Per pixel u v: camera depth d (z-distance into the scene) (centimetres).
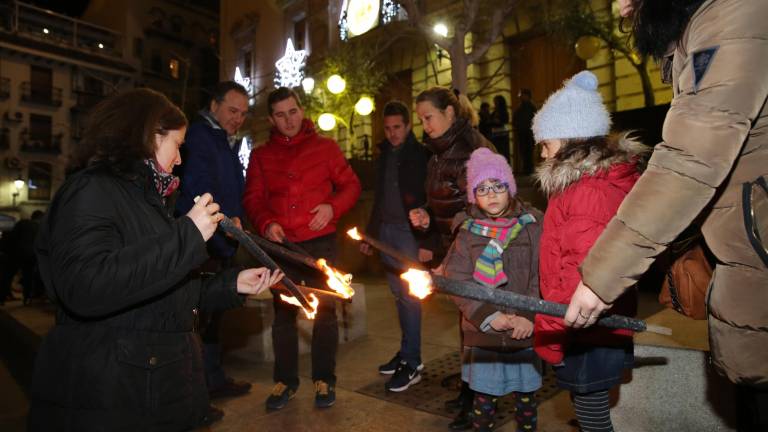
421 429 304
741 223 131
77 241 146
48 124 3744
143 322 159
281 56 1956
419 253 375
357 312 515
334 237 371
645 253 131
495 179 263
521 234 265
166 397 159
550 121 208
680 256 178
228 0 2261
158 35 3941
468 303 255
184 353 168
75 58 3647
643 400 265
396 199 392
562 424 296
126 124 167
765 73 121
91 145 165
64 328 156
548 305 149
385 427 307
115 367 151
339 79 977
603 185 194
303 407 343
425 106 326
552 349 203
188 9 4128
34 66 3678
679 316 327
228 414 335
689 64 131
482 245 266
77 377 149
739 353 137
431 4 1348
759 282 130
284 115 360
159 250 145
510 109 1258
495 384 259
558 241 201
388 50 1523
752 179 131
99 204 153
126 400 151
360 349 478
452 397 349
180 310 169
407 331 371
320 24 1780
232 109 362
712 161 121
